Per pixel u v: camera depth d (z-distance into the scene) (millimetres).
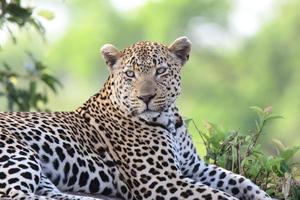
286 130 43938
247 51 50469
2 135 12125
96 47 53781
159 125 12992
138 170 12727
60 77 53531
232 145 13680
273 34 50844
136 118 12945
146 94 12750
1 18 16609
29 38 17562
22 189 11641
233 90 47500
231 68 49562
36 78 18875
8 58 43906
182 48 13281
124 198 12789
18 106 19125
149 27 53219
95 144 12945
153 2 54000
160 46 13180
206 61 50625
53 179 12438
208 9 53531
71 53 53906
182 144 13305
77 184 12602
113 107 13094
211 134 14023
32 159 11938
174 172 12672
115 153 12914
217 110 46156
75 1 56125
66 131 12734
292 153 13648
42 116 12883
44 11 17000
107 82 13328
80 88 52844
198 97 47344
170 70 13047
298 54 49531
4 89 18984
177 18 53219
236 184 13102
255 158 13734
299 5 52719
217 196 12227
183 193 12414
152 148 12828
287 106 45062
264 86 47531
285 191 12914
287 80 48344
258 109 13922
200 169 13383
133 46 13188
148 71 12883
